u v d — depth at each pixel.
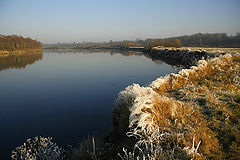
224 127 4.94
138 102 5.56
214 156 3.84
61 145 6.78
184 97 7.76
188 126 4.95
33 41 131.25
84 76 23.14
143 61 39.78
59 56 66.69
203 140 4.28
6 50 88.50
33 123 9.12
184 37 142.12
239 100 7.13
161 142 4.36
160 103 5.91
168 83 10.10
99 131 7.73
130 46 118.06
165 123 5.14
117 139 6.25
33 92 15.58
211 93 8.20
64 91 15.68
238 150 3.97
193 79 11.27
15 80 21.23
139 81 18.81
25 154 5.77
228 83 10.21
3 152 6.55
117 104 7.93
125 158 4.27
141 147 4.46
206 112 6.09
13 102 12.82
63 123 8.95
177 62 33.12
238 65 13.27
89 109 10.81
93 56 63.06
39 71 28.52
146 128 4.87
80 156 5.50
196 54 25.73
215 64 13.59
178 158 3.73
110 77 21.89
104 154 5.52
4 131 8.30
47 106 11.78
